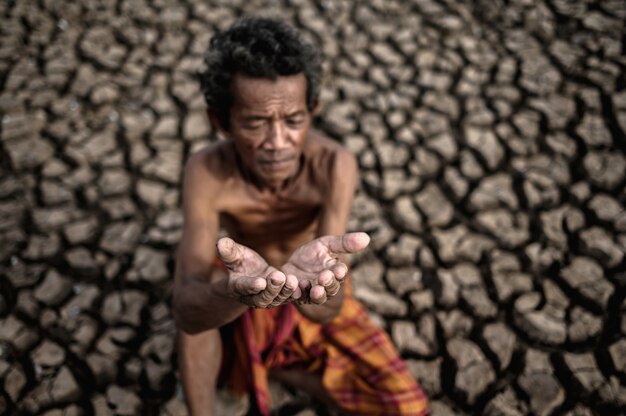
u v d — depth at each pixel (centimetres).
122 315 204
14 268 219
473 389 182
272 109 115
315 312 125
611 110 266
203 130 278
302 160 142
